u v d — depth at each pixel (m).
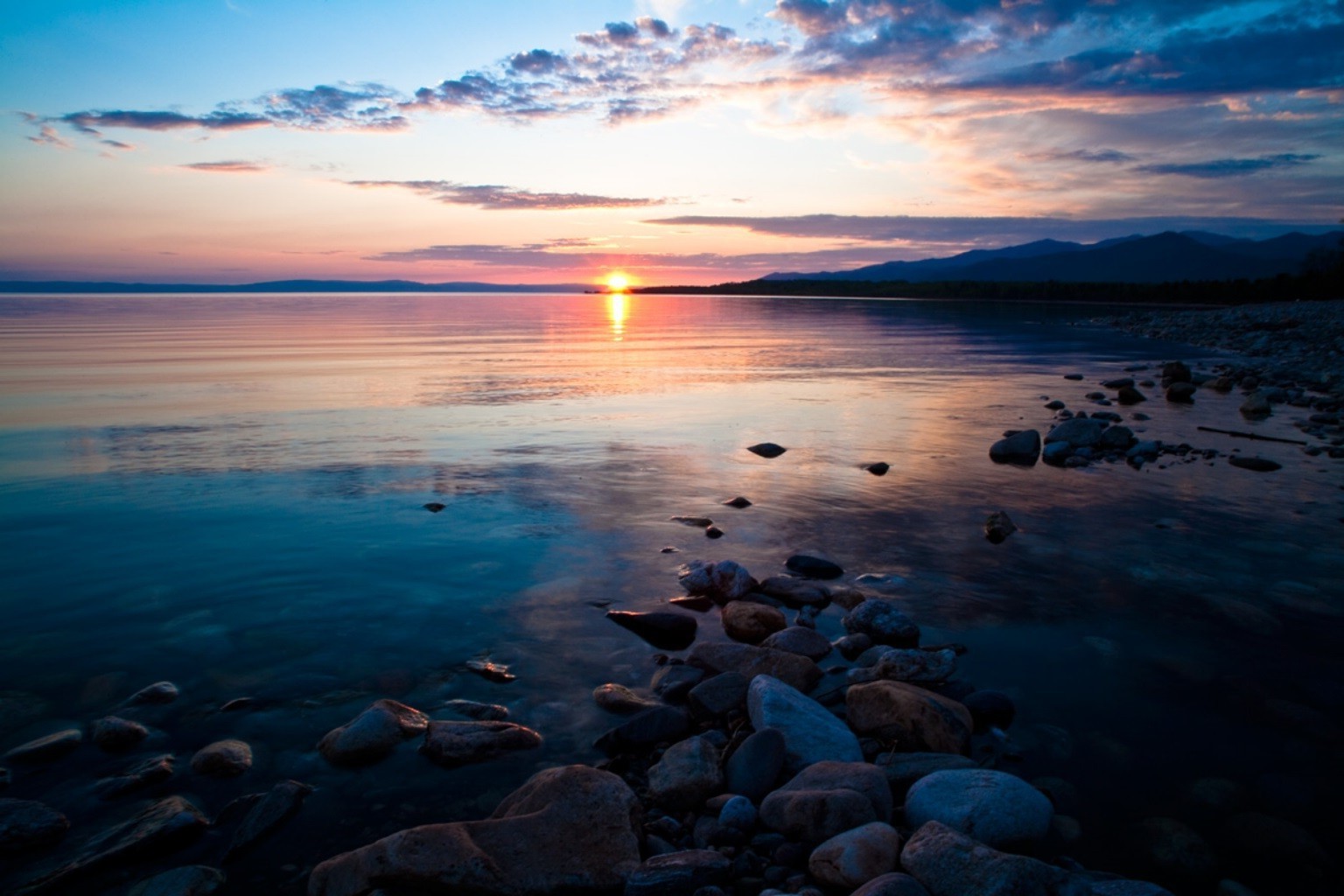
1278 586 6.45
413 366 23.56
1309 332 32.00
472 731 4.11
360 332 40.69
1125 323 46.72
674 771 3.81
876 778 3.65
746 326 49.09
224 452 10.88
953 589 6.39
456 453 10.98
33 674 4.74
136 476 9.48
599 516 8.12
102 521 7.70
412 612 5.73
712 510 8.45
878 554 7.21
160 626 5.42
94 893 3.05
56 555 6.75
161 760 3.90
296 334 38.75
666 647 5.37
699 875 3.10
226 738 4.13
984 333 40.22
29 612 5.61
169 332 40.06
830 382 20.34
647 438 12.38
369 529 7.53
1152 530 7.97
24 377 19.70
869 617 5.62
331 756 3.97
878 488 9.52
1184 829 3.57
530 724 4.37
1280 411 15.66
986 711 4.50
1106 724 4.44
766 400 16.83
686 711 4.53
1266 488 9.70
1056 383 20.17
